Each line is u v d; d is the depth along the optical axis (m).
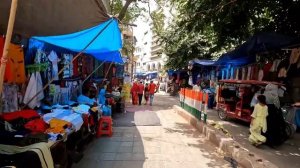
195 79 25.56
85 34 5.99
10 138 4.05
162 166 6.32
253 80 12.48
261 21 13.23
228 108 12.72
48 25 4.78
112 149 7.59
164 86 41.84
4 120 4.73
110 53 10.23
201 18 11.41
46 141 4.12
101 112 9.28
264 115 8.28
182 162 6.66
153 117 13.42
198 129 10.38
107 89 15.17
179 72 31.08
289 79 10.88
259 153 7.62
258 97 8.47
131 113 14.80
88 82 11.45
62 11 4.48
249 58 15.02
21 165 3.42
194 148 7.93
